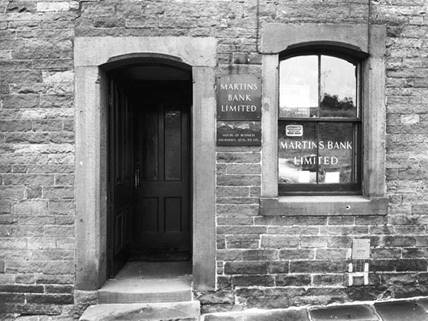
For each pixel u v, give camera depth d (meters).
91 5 4.28
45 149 4.29
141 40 4.26
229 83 4.31
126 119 5.30
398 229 4.42
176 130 5.75
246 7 4.32
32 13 4.30
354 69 4.64
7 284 4.30
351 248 4.38
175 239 5.76
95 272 4.30
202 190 4.30
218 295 4.32
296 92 4.58
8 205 4.30
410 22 4.44
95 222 4.29
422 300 4.40
